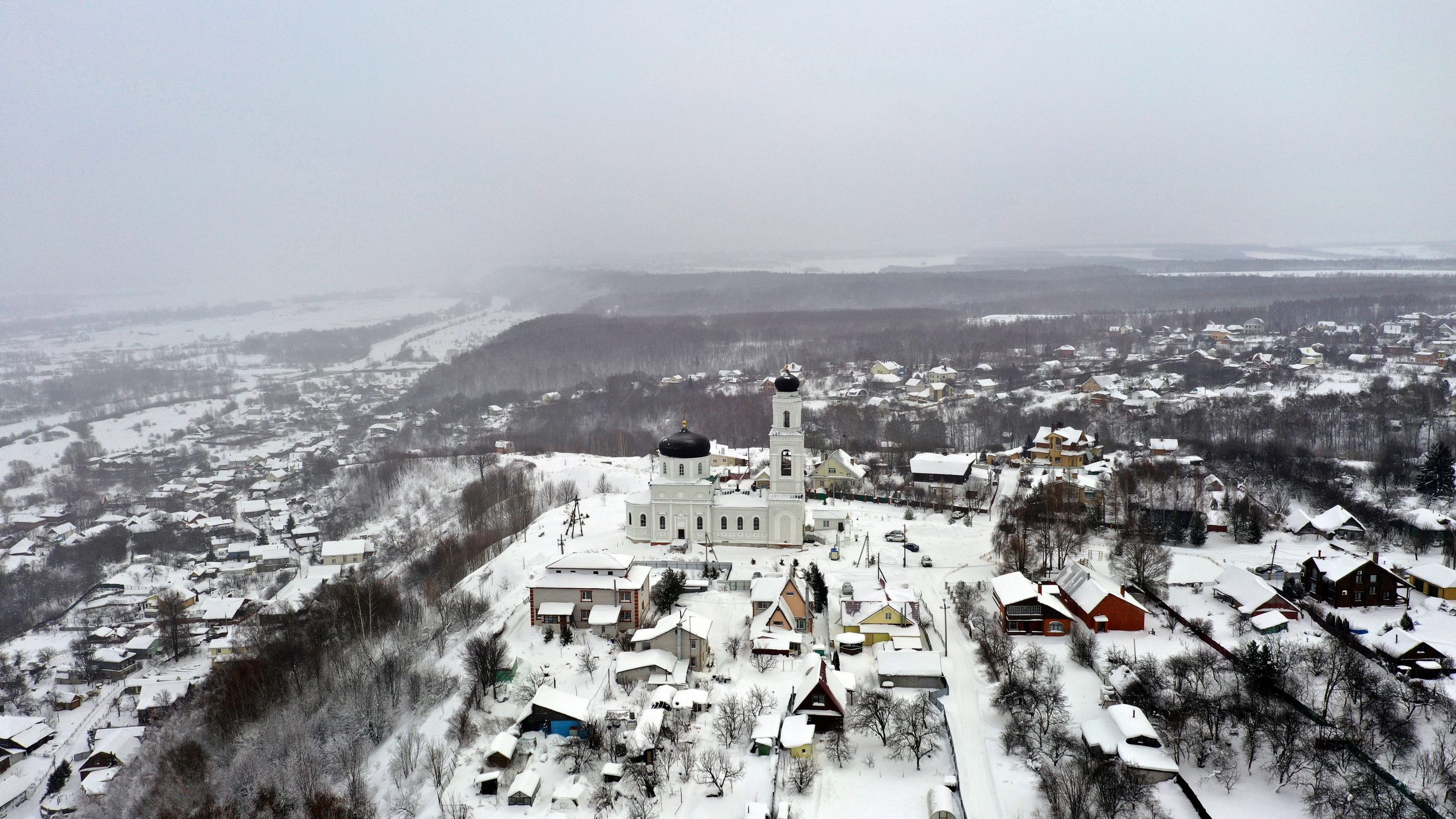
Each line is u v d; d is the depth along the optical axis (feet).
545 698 461.37
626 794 404.77
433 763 434.30
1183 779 387.55
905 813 383.45
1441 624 508.94
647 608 586.04
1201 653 468.75
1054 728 425.69
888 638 529.45
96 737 618.85
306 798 436.35
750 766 416.67
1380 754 385.91
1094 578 553.64
